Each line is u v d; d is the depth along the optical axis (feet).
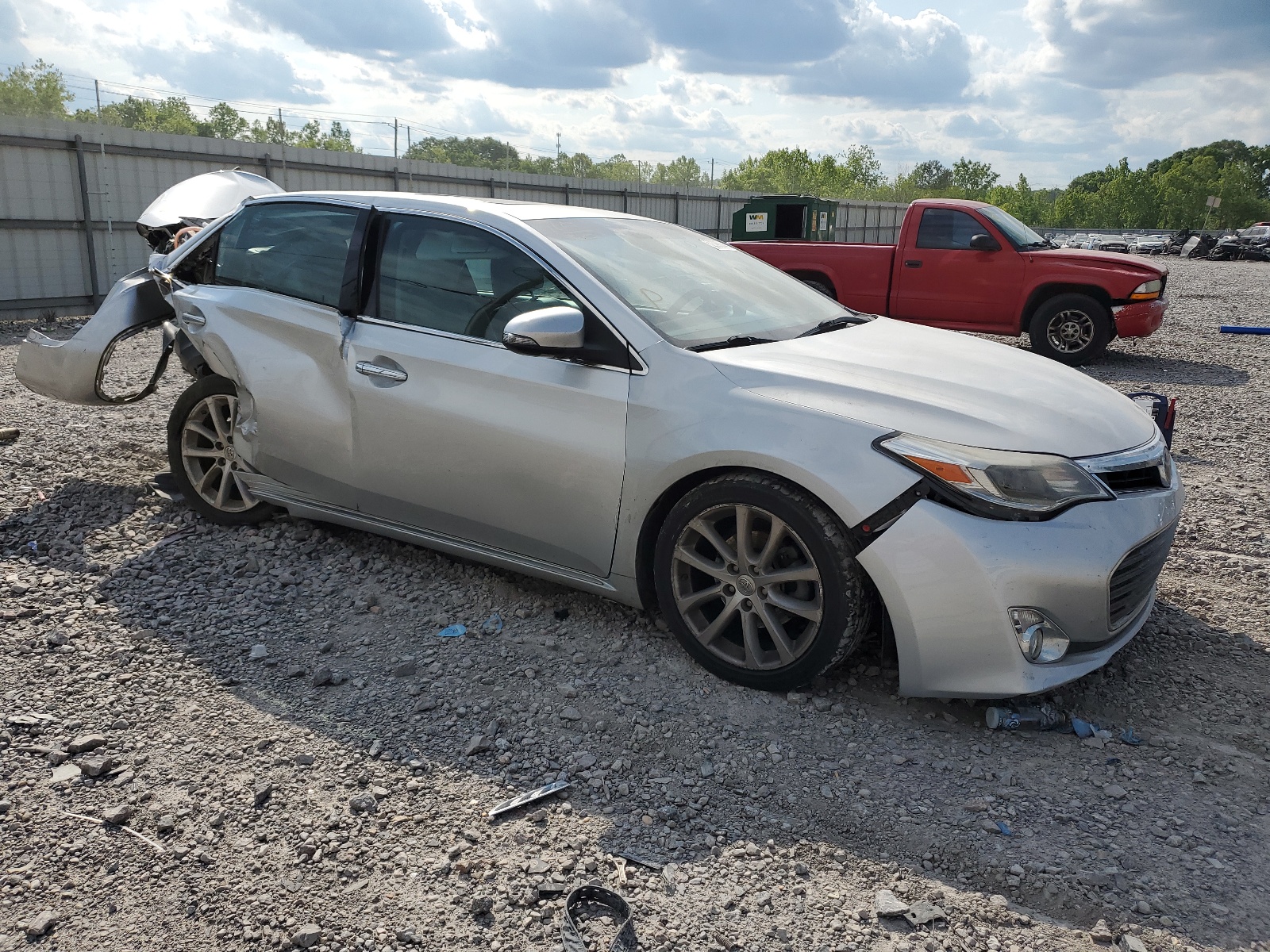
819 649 9.87
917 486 9.30
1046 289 34.17
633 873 7.68
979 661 9.29
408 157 63.98
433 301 12.23
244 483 14.71
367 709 10.06
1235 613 12.63
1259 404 27.17
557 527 11.37
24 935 6.95
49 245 44.47
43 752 9.14
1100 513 9.44
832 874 7.73
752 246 38.86
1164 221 403.54
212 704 10.09
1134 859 7.89
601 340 10.91
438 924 7.10
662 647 11.46
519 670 10.90
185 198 19.77
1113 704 10.40
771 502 9.84
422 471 12.19
